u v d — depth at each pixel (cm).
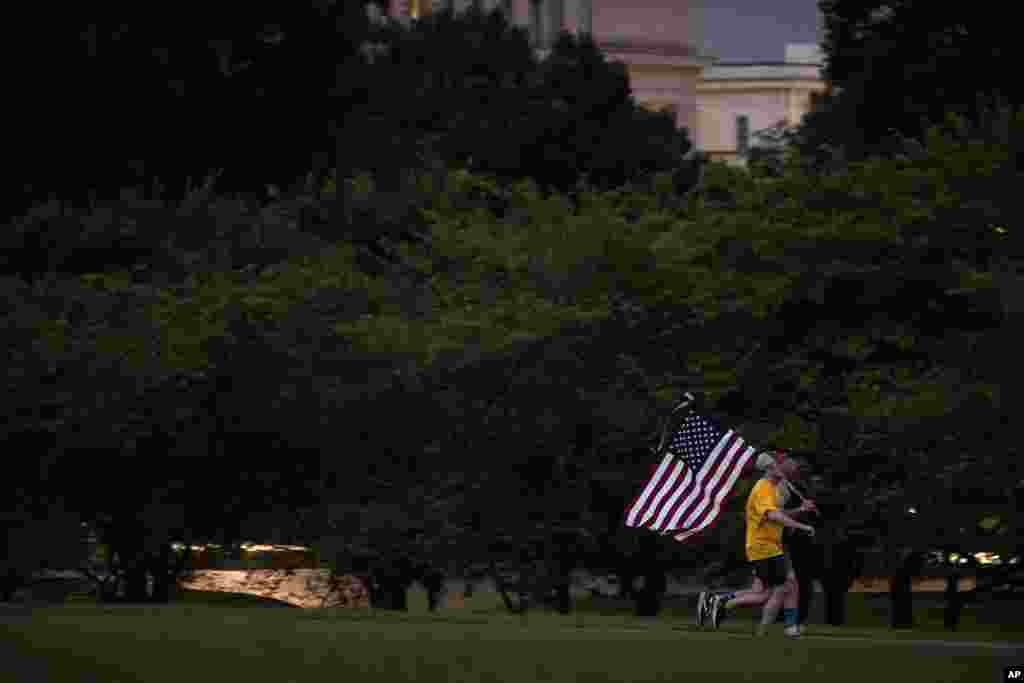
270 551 7275
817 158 8144
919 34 11744
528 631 4253
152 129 10600
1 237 7794
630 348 6944
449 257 7688
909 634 4819
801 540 5278
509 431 6850
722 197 8038
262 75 11062
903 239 6994
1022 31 11256
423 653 3531
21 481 6856
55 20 10194
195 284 7212
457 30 16512
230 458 6906
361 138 11562
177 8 10606
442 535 6738
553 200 7938
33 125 10294
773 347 7231
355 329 6944
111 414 6612
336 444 6894
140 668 3216
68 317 7144
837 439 6756
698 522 4862
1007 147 7294
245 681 3106
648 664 3422
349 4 11588
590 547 6962
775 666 3412
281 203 8438
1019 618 7400
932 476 6400
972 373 6444
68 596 7194
